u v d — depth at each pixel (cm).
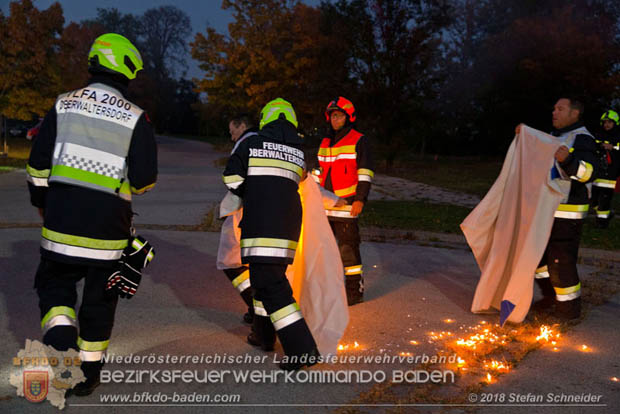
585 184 438
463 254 721
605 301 511
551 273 450
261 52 2836
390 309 471
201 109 6228
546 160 427
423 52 2669
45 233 277
